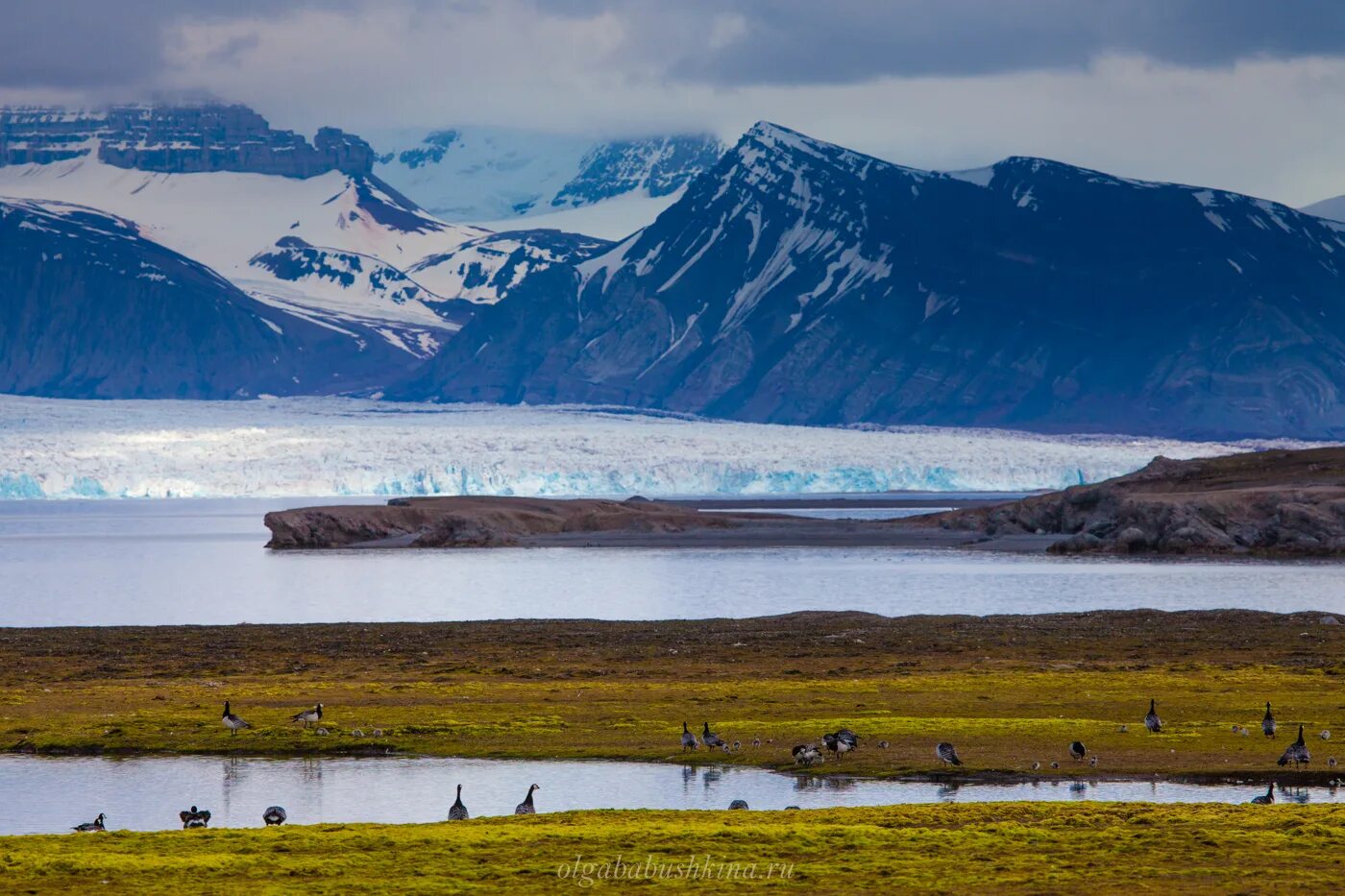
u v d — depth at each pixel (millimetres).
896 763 145625
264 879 98500
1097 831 109812
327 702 189625
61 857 104062
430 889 95688
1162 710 175625
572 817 117688
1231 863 100062
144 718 175750
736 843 106500
